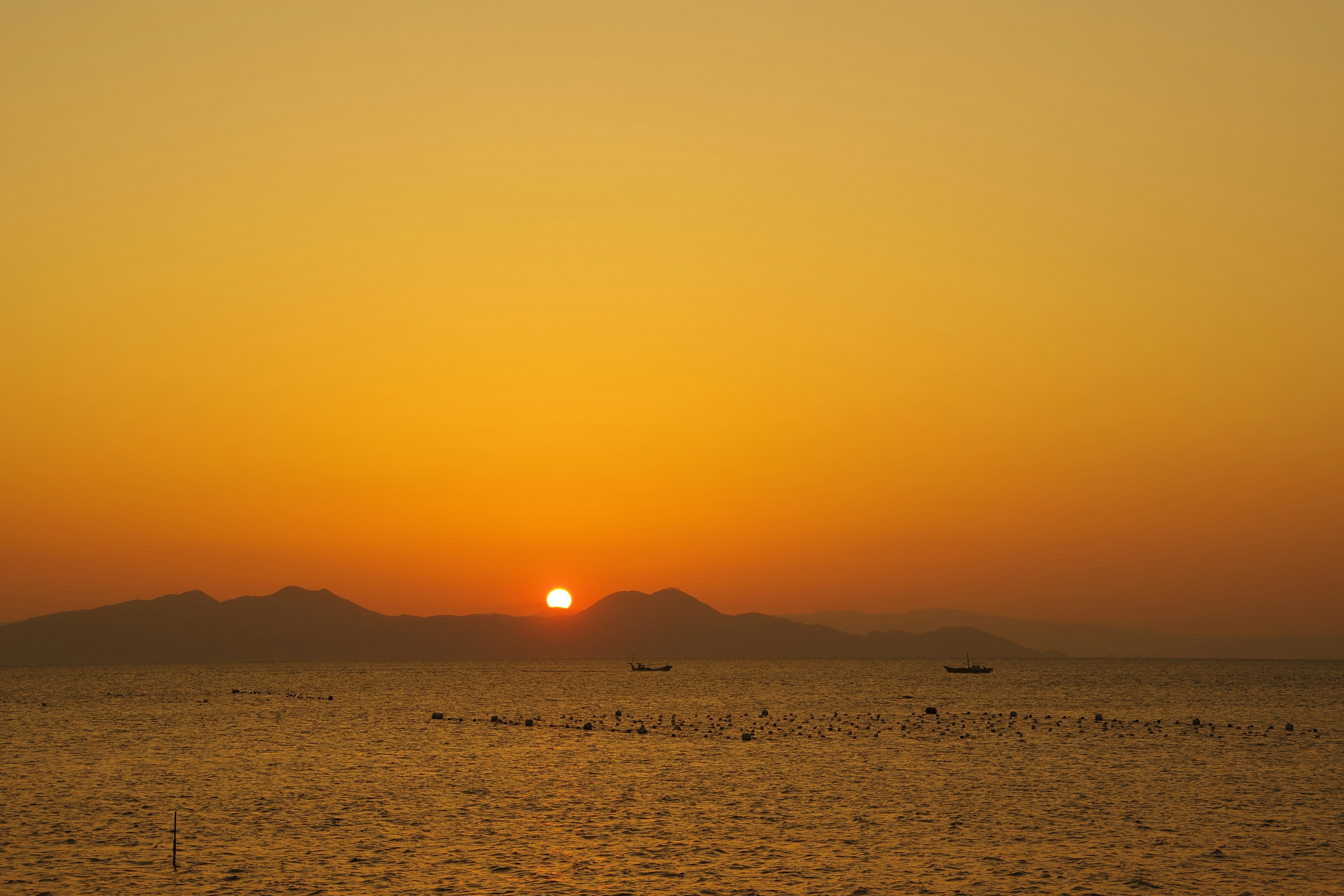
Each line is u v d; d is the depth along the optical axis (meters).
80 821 49.62
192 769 67.88
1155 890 38.00
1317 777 62.53
